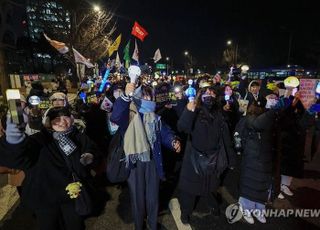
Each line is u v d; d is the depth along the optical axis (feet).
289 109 14.17
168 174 18.29
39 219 9.01
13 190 15.56
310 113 15.14
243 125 12.64
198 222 12.54
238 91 26.61
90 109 20.93
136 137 10.21
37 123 12.77
